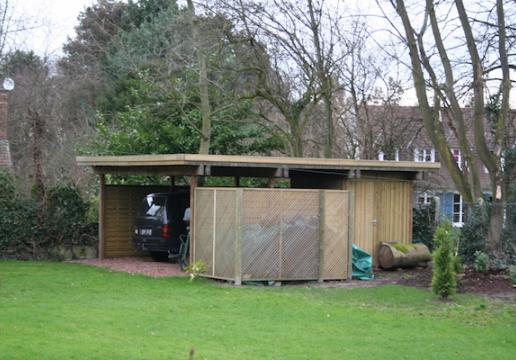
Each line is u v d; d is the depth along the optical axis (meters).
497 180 18.72
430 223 21.80
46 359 7.99
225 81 25.83
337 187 19.53
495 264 17.50
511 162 19.08
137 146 26.41
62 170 29.66
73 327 10.32
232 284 16.27
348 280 17.41
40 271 17.61
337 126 31.48
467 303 13.92
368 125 29.44
